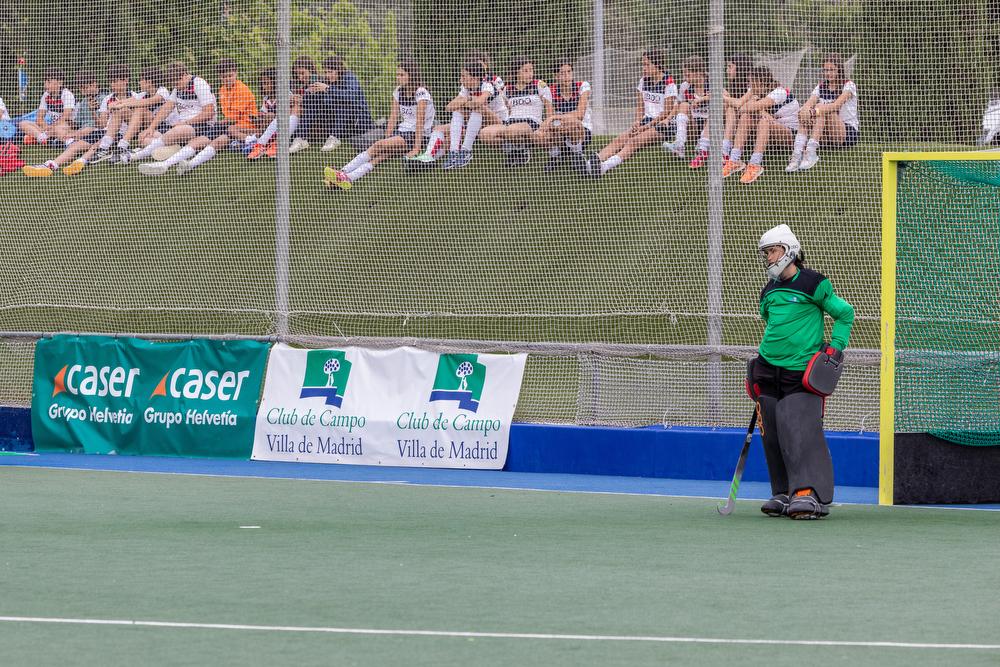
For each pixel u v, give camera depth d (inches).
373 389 2001.7
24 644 829.2
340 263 2380.7
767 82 2214.6
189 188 2490.2
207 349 2087.8
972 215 1610.5
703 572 1093.8
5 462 1990.7
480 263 2343.8
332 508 1498.5
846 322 1425.9
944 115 2160.4
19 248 2524.6
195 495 1610.5
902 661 794.2
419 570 1097.4
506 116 2378.2
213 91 2454.5
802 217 2209.6
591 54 2308.1
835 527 1362.0
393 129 2413.9
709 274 1951.3
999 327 1593.3
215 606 948.0
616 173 2317.9
